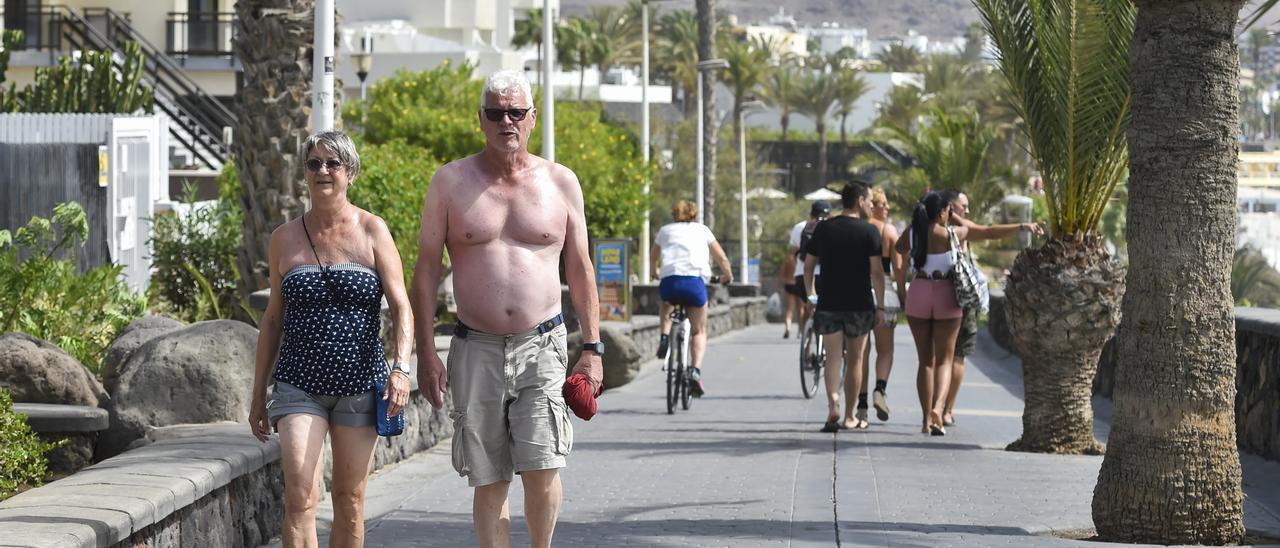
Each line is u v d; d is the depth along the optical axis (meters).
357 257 11.12
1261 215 159.50
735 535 13.94
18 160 31.64
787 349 45.78
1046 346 20.20
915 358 40.72
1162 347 13.49
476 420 10.80
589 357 11.04
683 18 186.25
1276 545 13.41
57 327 20.45
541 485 10.91
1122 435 13.76
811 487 16.92
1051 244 20.41
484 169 10.88
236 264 26.27
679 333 26.56
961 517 14.97
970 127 89.00
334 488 11.23
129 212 33.00
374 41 120.44
